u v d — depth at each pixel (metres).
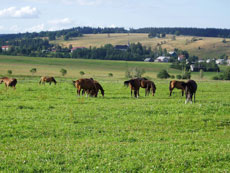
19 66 134.75
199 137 15.55
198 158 11.48
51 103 24.55
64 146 12.77
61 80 63.38
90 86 30.41
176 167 10.75
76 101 25.95
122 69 151.88
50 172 10.05
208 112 22.34
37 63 155.62
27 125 16.20
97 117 19.14
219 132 16.98
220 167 10.91
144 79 33.69
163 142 14.06
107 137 14.84
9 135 14.62
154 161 11.12
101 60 192.75
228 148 13.04
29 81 54.28
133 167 10.50
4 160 10.86
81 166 10.54
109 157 11.39
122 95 33.09
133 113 20.81
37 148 12.55
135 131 16.33
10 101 25.06
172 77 111.00
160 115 20.44
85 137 14.74
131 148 12.62
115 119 18.78
